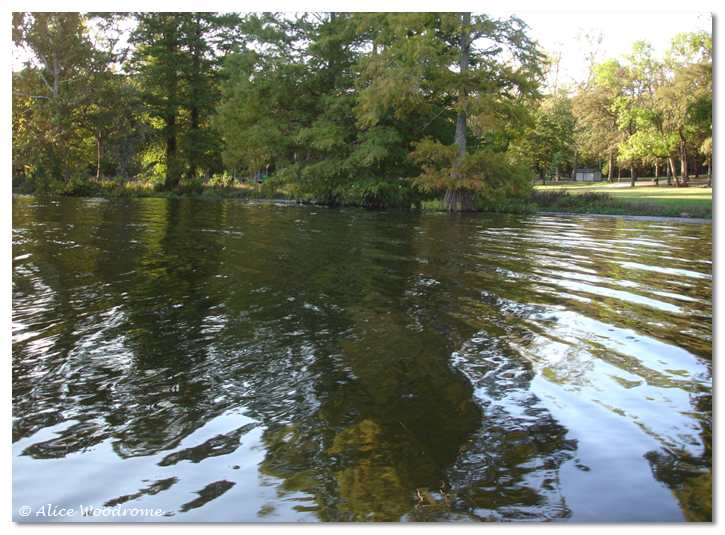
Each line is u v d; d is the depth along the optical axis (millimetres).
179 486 2326
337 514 2117
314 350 4012
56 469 2457
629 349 4078
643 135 50031
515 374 3553
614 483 2328
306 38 28297
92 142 40969
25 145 29109
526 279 6762
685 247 10180
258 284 6371
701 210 18750
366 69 23156
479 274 7090
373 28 25156
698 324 4762
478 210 22953
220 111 30281
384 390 3287
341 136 25453
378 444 2656
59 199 24516
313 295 5797
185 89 38500
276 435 2752
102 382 3422
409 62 22156
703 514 2119
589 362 3789
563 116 63250
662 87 46500
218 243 10023
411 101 22266
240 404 3107
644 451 2592
